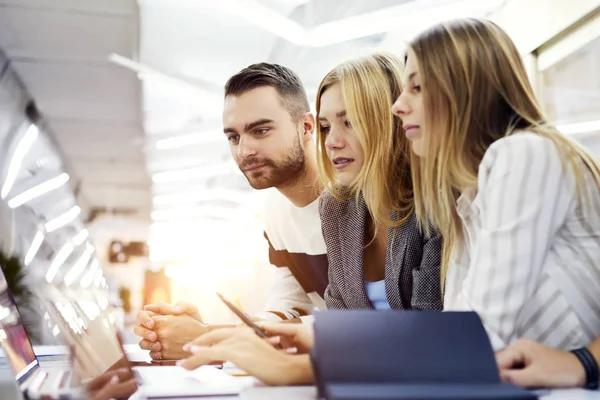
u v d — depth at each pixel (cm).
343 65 153
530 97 92
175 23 405
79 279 90
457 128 90
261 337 85
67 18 402
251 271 399
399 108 96
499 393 52
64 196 100
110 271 495
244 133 205
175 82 498
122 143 635
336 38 370
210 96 520
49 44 441
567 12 269
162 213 824
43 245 84
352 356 58
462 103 90
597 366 74
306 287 196
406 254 133
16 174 87
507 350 75
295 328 87
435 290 127
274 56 447
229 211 818
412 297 131
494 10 323
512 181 82
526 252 80
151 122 586
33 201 87
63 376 68
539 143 85
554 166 84
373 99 144
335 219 152
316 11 353
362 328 60
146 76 490
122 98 534
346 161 151
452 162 91
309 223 194
